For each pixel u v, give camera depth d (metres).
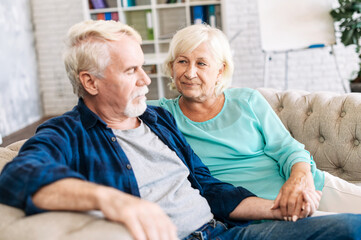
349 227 1.18
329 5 4.97
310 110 2.09
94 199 0.91
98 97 1.39
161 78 5.90
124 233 0.87
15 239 0.88
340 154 1.94
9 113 5.35
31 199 0.95
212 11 5.76
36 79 6.25
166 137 1.51
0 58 5.16
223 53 1.76
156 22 5.89
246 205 1.46
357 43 4.97
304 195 1.36
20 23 5.82
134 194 1.29
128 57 1.34
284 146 1.75
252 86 6.09
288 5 5.03
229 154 1.76
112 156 1.32
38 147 1.15
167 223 0.90
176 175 1.43
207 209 1.44
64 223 0.91
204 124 1.80
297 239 1.26
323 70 5.85
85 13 5.80
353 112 1.94
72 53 1.36
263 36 5.12
